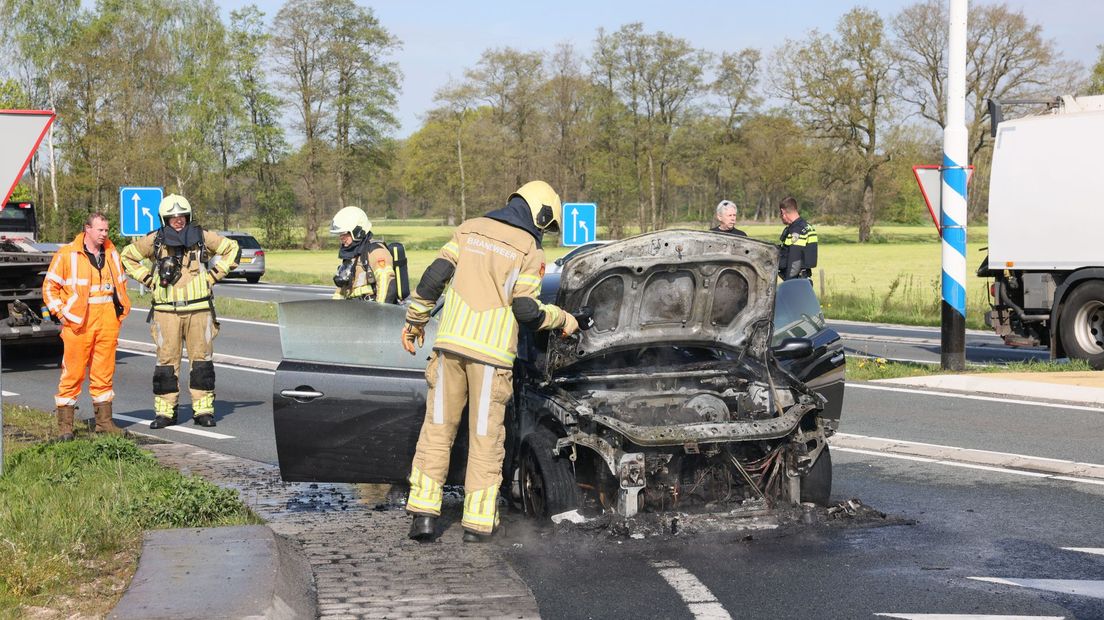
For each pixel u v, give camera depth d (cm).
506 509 654
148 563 482
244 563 481
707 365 648
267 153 7875
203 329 993
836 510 612
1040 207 1413
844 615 460
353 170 7825
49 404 1152
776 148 7225
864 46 6812
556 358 595
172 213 972
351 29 7712
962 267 1285
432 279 571
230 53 7300
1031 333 1470
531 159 7306
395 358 621
